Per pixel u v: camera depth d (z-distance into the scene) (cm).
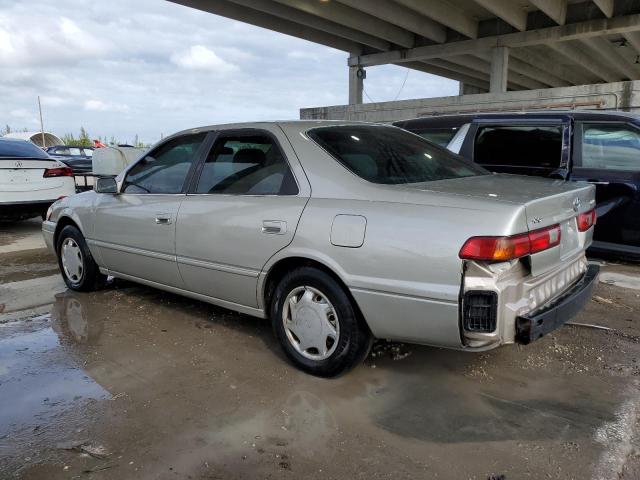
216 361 351
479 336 261
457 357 353
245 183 359
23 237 849
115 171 1127
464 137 636
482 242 254
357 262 289
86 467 239
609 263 606
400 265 274
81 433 267
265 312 354
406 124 693
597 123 570
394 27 2094
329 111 2008
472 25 2011
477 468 237
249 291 351
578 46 2312
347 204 301
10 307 468
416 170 343
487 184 319
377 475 233
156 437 263
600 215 573
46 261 662
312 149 334
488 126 624
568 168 581
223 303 379
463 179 340
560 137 587
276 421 276
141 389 313
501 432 265
